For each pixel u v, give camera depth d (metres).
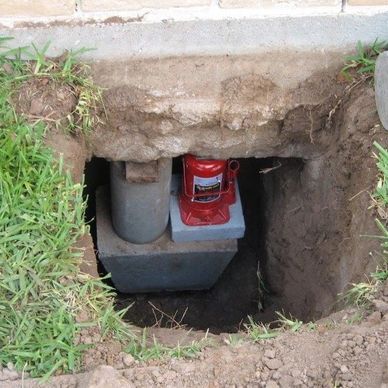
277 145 1.70
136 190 1.74
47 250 1.39
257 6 1.54
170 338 1.44
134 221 1.83
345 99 1.61
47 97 1.53
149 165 1.71
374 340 1.31
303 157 1.74
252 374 1.30
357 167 1.57
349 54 1.62
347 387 1.25
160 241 1.93
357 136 1.57
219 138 1.66
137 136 1.64
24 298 1.35
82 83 1.55
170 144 1.66
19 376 1.30
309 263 1.78
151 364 1.33
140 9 1.52
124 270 1.97
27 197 1.42
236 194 1.92
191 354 1.34
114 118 1.60
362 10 1.56
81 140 1.59
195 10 1.53
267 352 1.32
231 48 1.59
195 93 1.58
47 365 1.32
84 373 1.30
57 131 1.52
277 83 1.60
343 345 1.31
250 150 1.71
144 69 1.58
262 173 2.02
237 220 1.91
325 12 1.56
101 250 1.90
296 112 1.62
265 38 1.58
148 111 1.58
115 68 1.57
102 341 1.36
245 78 1.59
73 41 1.55
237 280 2.06
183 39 1.57
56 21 1.52
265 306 1.97
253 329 1.45
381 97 1.50
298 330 1.37
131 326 1.47
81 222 1.44
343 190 1.64
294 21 1.57
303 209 1.82
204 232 1.90
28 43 1.54
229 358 1.33
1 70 1.53
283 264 1.91
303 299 1.79
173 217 1.90
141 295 2.09
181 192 1.91
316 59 1.61
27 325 1.34
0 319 1.34
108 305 1.41
